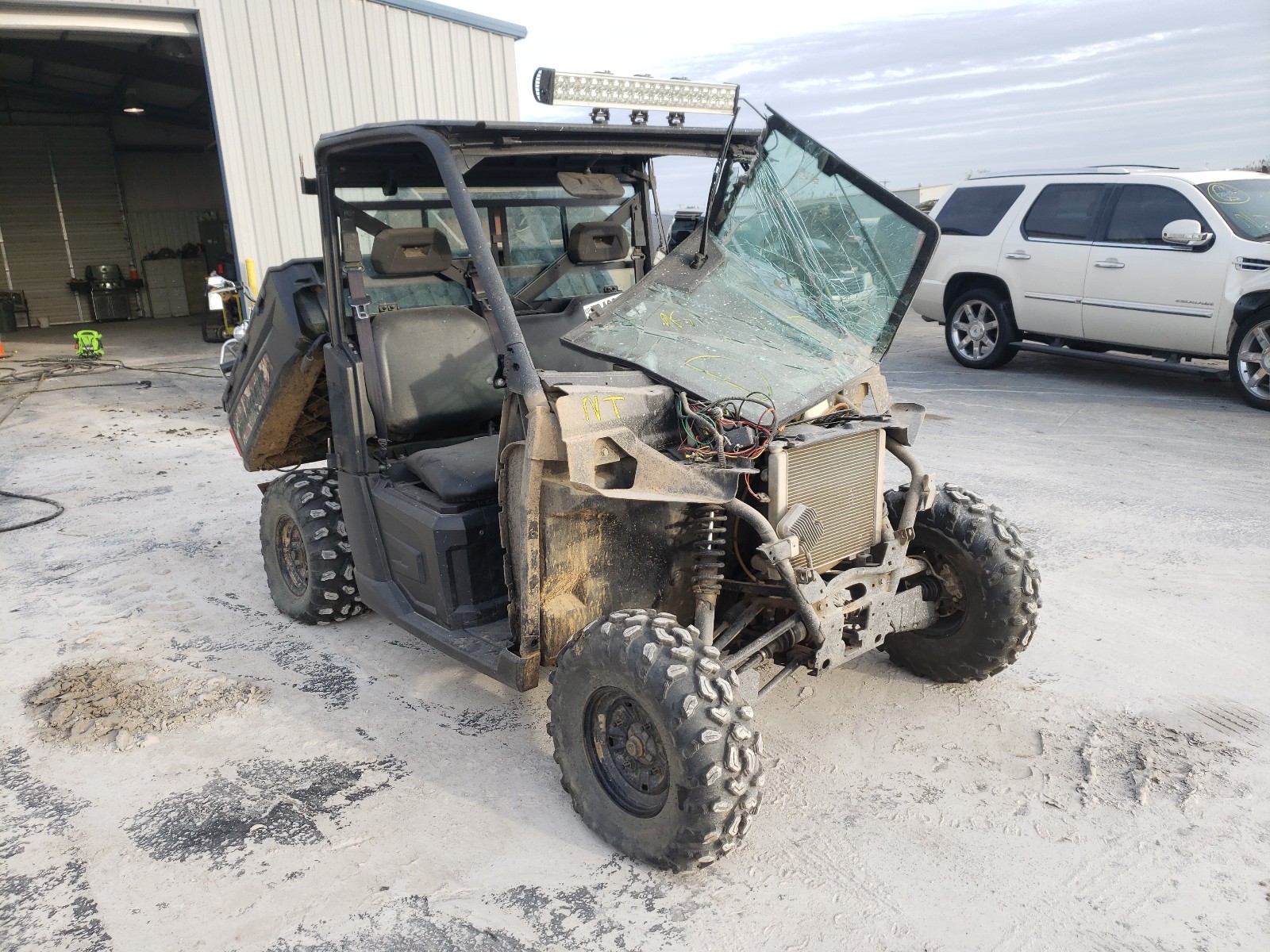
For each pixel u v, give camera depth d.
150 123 22.55
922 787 3.08
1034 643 4.05
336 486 4.36
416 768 3.31
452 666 4.13
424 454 3.53
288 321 4.07
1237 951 2.34
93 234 22.58
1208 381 9.34
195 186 23.58
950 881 2.63
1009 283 9.70
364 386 3.64
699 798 2.45
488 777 3.25
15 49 14.95
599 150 3.33
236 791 3.20
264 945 2.48
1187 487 6.00
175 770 3.34
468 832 2.94
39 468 7.64
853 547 3.01
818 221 3.45
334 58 11.97
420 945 2.46
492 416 3.95
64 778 3.31
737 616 3.09
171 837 2.96
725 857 2.77
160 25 11.02
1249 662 3.82
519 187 4.07
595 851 2.83
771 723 3.50
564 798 3.12
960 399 8.84
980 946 2.39
